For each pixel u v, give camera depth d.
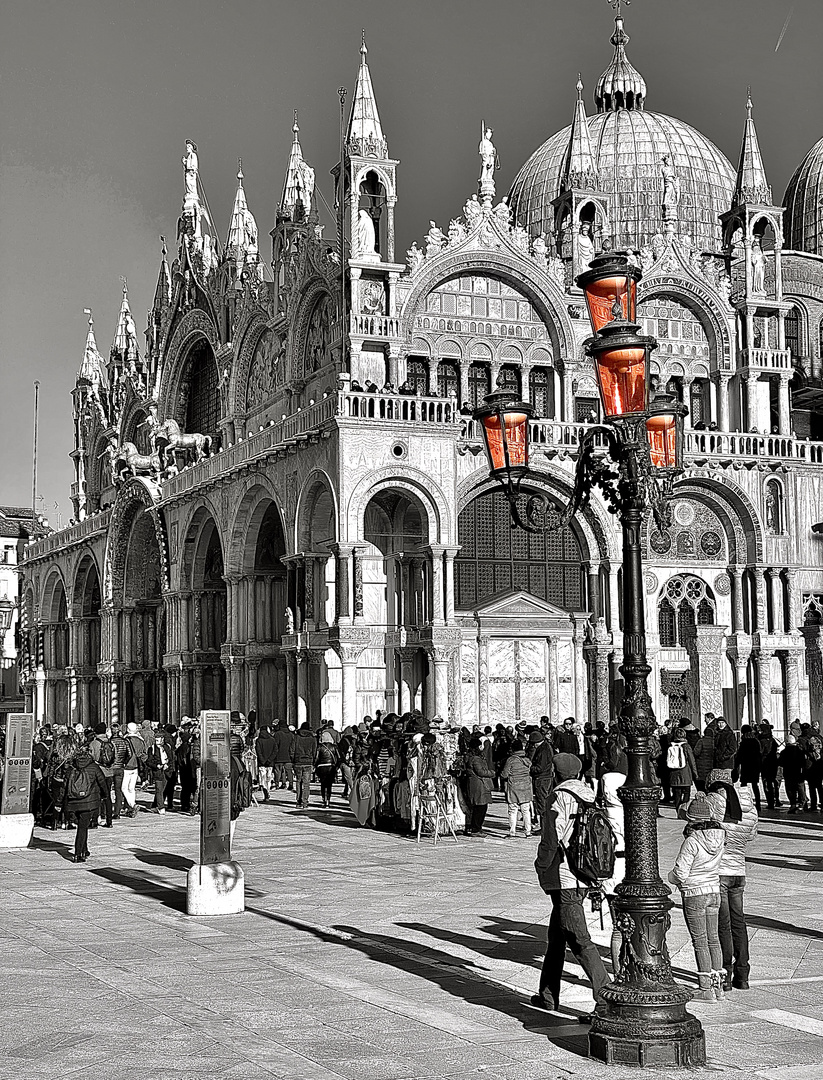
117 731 39.78
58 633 90.44
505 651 52.81
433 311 54.53
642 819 13.64
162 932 20.22
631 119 75.50
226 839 22.06
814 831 33.03
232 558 58.53
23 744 31.97
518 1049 13.38
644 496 14.53
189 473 64.56
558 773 15.23
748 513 55.25
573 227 58.19
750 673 54.94
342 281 53.41
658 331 58.19
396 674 51.16
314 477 50.34
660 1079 12.42
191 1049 13.41
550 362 56.09
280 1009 15.05
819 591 56.81
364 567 52.34
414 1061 12.97
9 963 17.91
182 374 75.38
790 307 59.19
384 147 53.75
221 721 22.20
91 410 90.62
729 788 16.23
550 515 53.34
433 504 49.09
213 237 72.94
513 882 25.00
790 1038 13.87
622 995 13.10
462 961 17.67
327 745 41.41
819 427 68.44
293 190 61.78
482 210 55.16
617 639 52.81
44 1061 13.02
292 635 51.56
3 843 31.47
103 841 33.09
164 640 73.00
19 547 119.56
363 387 52.53
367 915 21.44
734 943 16.09
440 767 32.41
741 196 61.88
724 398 58.28
